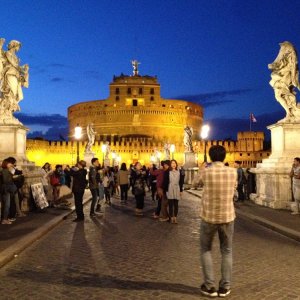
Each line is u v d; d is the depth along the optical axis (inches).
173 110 4931.1
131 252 342.3
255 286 243.4
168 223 528.1
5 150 634.2
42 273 274.7
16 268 288.0
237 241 387.2
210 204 231.1
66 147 4057.6
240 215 589.0
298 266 290.0
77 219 546.9
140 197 613.0
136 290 237.1
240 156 4185.5
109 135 4808.1
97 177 639.8
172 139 4849.9
